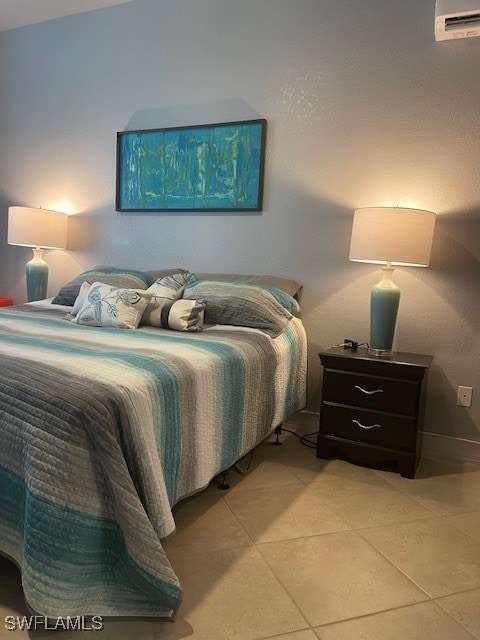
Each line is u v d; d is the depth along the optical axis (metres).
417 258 2.34
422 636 1.26
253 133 2.98
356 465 2.42
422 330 2.65
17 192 3.90
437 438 2.62
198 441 1.62
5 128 3.91
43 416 1.21
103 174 3.52
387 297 2.43
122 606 1.25
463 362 2.57
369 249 2.38
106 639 1.19
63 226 3.56
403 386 2.29
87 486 1.19
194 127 3.15
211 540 1.67
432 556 1.63
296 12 2.85
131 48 3.35
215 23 3.07
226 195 3.09
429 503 2.03
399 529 1.80
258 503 1.97
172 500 1.49
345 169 2.79
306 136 2.87
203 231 3.20
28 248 3.90
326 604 1.37
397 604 1.38
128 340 1.96
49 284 3.79
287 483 2.18
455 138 2.53
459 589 1.46
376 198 2.72
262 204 3.00
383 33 2.65
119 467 1.19
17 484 1.23
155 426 1.38
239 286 2.61
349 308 2.83
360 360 2.36
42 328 2.15
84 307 2.45
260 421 2.13
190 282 2.88
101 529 1.21
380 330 2.47
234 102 3.05
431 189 2.60
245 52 3.00
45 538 1.14
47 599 1.14
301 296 2.94
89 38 3.50
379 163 2.71
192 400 1.59
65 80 3.62
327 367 2.46
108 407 1.23
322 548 1.65
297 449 2.63
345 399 2.42
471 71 2.48
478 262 2.52
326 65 2.79
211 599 1.36
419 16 2.57
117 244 3.50
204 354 1.80
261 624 1.27
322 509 1.94
